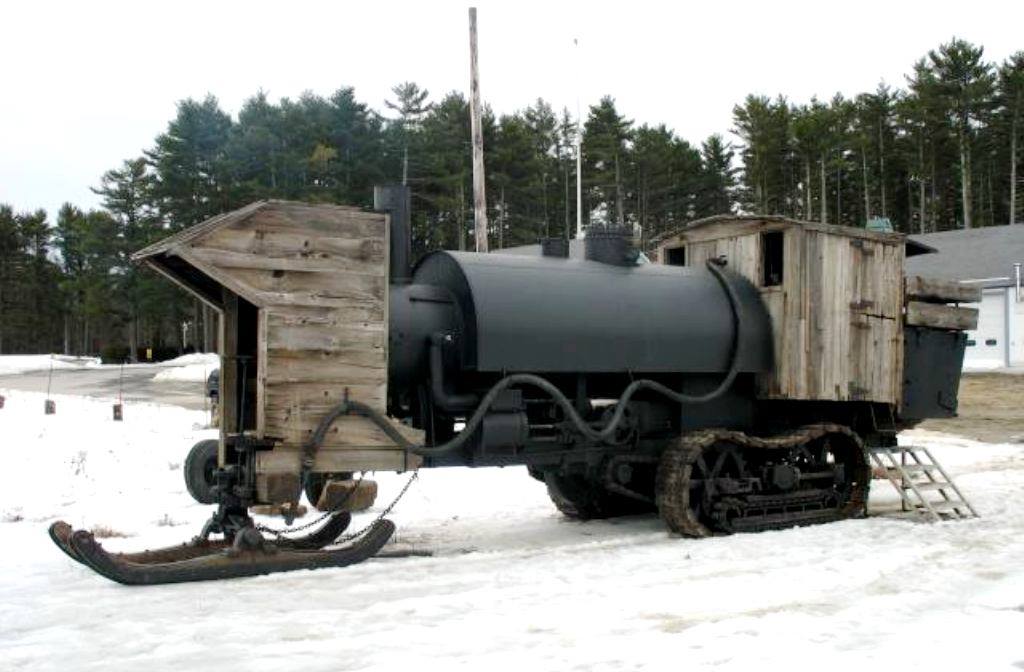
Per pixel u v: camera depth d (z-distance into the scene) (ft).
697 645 16.97
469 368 26.63
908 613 19.44
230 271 22.61
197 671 15.79
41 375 147.23
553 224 216.13
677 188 217.36
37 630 18.35
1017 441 63.26
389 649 16.96
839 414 35.60
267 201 23.12
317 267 23.59
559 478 33.42
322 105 185.37
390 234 27.27
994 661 15.84
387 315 24.48
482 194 68.85
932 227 210.18
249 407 25.48
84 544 21.20
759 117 215.72
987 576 23.24
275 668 15.89
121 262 216.33
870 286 34.42
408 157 177.68
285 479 23.11
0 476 40.60
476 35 69.72
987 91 203.62
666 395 30.78
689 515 29.01
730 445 30.63
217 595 21.06
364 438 24.06
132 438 55.57
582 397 29.22
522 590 21.62
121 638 17.69
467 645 17.16
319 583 22.33
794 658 16.14
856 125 221.25
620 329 29.01
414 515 34.30
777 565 24.52
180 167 185.98
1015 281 113.80
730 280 32.73
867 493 33.60
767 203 217.77
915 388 36.35
